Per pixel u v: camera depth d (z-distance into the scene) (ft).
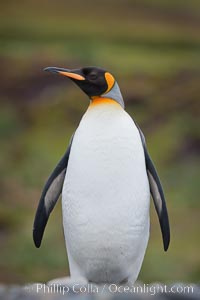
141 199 76.74
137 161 76.64
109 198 76.07
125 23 443.73
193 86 306.96
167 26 441.27
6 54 357.61
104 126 76.95
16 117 291.99
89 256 77.77
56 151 261.03
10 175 239.30
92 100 79.61
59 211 201.26
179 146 248.73
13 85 322.96
